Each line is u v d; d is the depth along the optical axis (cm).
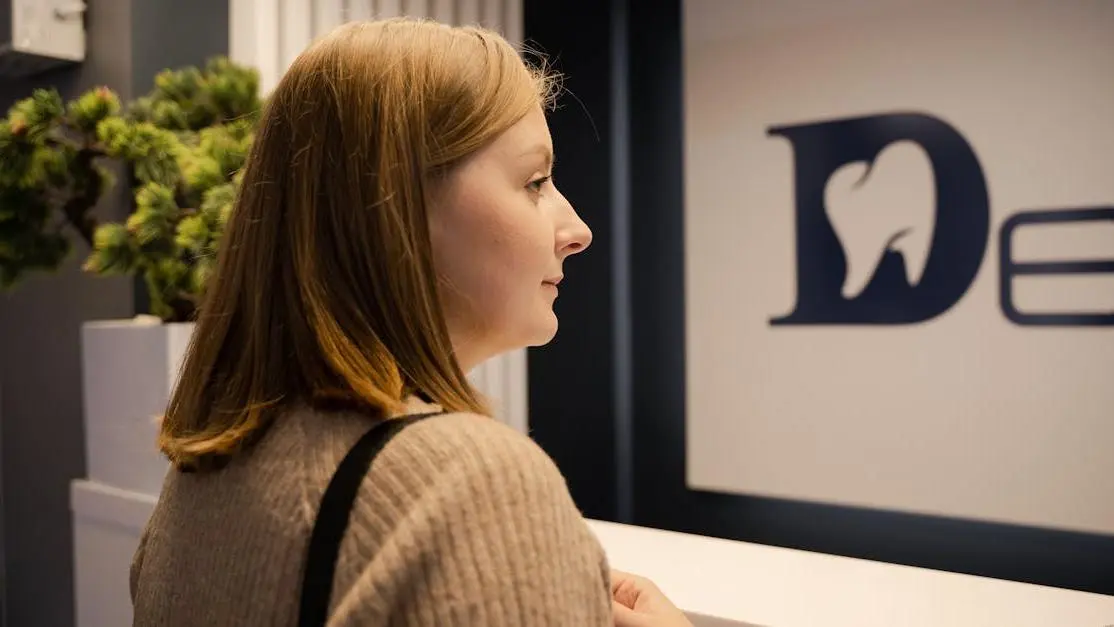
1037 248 235
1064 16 228
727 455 289
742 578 111
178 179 178
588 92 309
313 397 56
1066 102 229
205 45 235
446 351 60
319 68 63
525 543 48
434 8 250
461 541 47
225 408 60
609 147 309
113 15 235
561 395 309
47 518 272
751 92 279
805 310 272
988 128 240
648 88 303
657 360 307
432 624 45
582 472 310
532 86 69
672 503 306
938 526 255
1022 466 239
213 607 53
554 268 74
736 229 284
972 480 247
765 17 275
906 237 255
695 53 289
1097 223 226
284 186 63
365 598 46
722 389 289
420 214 60
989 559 247
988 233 242
